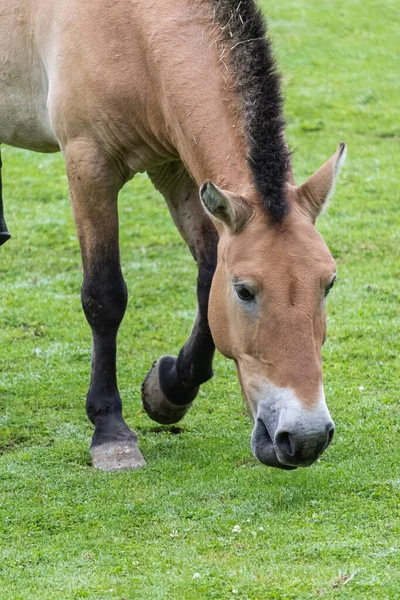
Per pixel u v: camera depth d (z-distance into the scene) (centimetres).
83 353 1170
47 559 672
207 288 883
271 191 659
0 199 1098
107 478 809
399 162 1973
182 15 785
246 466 834
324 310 651
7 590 629
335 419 943
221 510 737
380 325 1227
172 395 912
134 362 1141
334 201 1758
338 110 2275
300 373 621
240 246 657
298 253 641
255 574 630
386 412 959
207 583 620
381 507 730
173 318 1296
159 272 1480
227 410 991
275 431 623
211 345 887
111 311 862
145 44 795
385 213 1703
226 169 723
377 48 2705
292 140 2092
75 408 1004
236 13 746
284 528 698
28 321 1286
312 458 615
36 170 2047
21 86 933
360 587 607
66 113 840
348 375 1073
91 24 821
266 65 716
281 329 631
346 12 3000
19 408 1000
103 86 811
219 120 738
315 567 636
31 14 902
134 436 862
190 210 898
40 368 1123
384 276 1422
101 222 852
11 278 1466
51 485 800
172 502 754
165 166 888
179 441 908
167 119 789
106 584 627
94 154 836
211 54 759
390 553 651
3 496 782
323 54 2650
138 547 682
